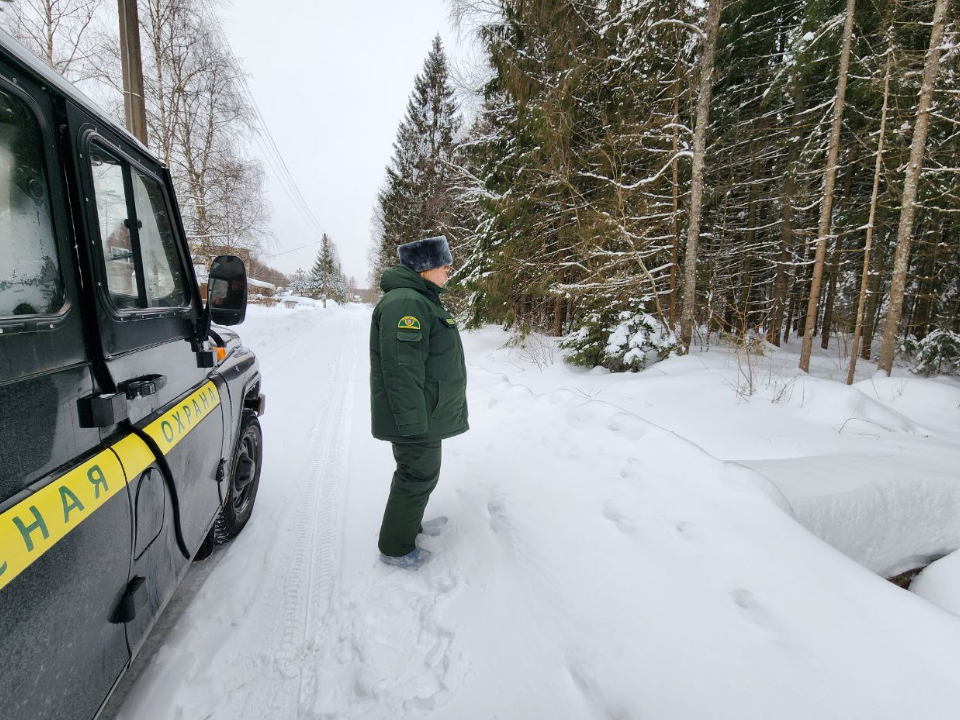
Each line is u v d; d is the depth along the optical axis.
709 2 7.62
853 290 15.28
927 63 7.33
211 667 1.70
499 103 10.84
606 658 1.53
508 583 2.02
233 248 16.00
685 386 5.77
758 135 10.89
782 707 1.24
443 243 2.14
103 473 1.11
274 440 4.31
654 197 8.96
